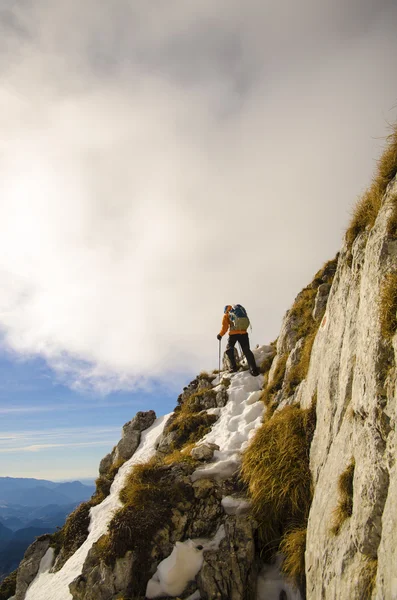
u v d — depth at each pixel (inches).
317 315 465.4
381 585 151.9
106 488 532.4
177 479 362.0
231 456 384.5
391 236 218.1
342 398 254.1
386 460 174.6
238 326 606.9
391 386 182.9
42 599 368.2
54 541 491.2
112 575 305.4
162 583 290.5
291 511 297.9
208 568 285.4
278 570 283.1
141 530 320.8
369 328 213.3
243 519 310.7
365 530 175.9
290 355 464.8
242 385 567.2
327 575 202.8
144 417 682.2
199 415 530.6
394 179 242.2
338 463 233.3
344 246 324.5
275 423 352.8
